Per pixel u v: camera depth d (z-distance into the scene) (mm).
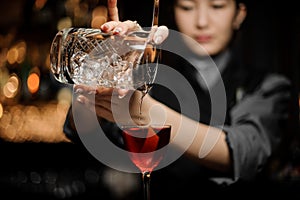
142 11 4336
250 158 2521
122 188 3846
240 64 3039
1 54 5930
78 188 4043
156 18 1613
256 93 2957
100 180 4094
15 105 5738
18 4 5883
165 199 2930
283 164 3479
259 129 2760
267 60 4551
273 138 2840
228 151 2373
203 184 2861
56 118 5379
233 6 2910
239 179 2664
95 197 4000
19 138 4852
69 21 5293
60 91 5637
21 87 5746
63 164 4629
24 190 4031
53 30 5473
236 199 2848
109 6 1729
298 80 4629
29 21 5531
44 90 5676
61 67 1621
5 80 5812
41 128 5125
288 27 4625
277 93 2973
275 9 4566
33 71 5703
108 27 1608
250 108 2875
